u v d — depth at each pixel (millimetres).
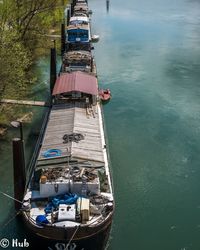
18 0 66688
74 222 28000
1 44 49812
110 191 31984
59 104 45438
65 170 31734
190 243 32344
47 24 82125
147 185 38969
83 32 77125
